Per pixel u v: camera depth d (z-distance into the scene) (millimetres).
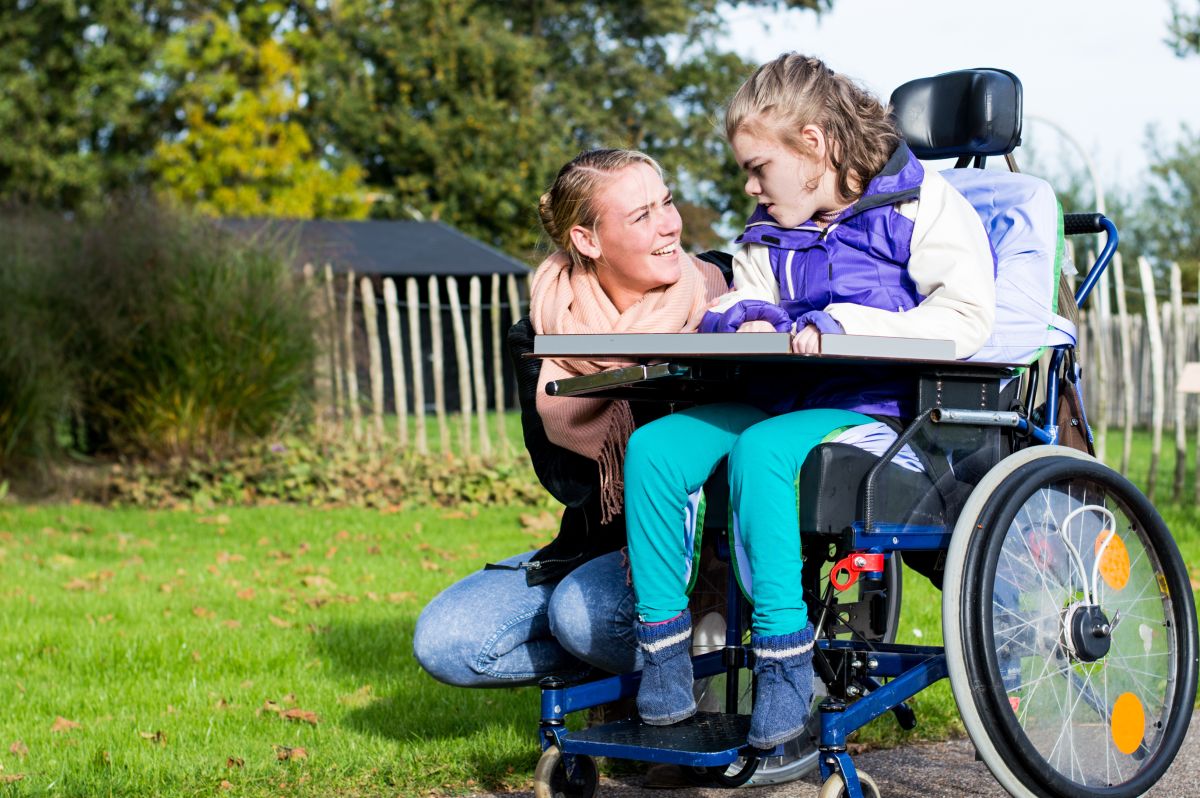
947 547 2566
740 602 2693
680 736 2535
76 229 10711
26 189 31594
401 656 4832
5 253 10469
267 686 4430
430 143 31422
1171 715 2744
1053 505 2584
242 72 33062
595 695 2693
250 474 9969
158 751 3621
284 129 31812
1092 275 3031
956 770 3348
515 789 3299
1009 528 2467
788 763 3273
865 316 2482
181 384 10328
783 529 2389
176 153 31016
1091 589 2639
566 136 33062
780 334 2205
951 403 2531
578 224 2754
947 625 2398
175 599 6070
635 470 2514
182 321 10273
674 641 2529
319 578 6453
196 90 31609
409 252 20953
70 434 10773
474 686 2951
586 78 34312
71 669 4742
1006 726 2379
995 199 2861
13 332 10125
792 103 2623
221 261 10461
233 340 10336
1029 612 2523
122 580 6617
